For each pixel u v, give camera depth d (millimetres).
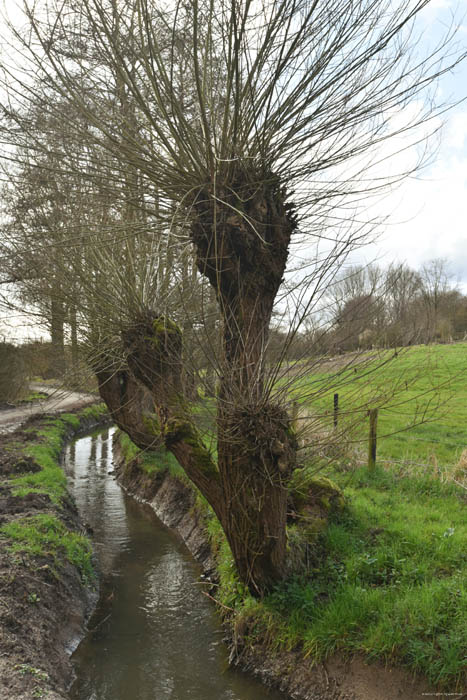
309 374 4457
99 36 4711
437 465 9578
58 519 8672
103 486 14242
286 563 5906
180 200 5270
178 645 6285
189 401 5840
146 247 8344
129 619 6969
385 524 7047
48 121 5340
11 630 5387
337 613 5297
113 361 9109
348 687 4797
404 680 4605
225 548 7523
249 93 4758
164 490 12141
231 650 5910
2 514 8445
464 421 14391
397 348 4254
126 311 7164
